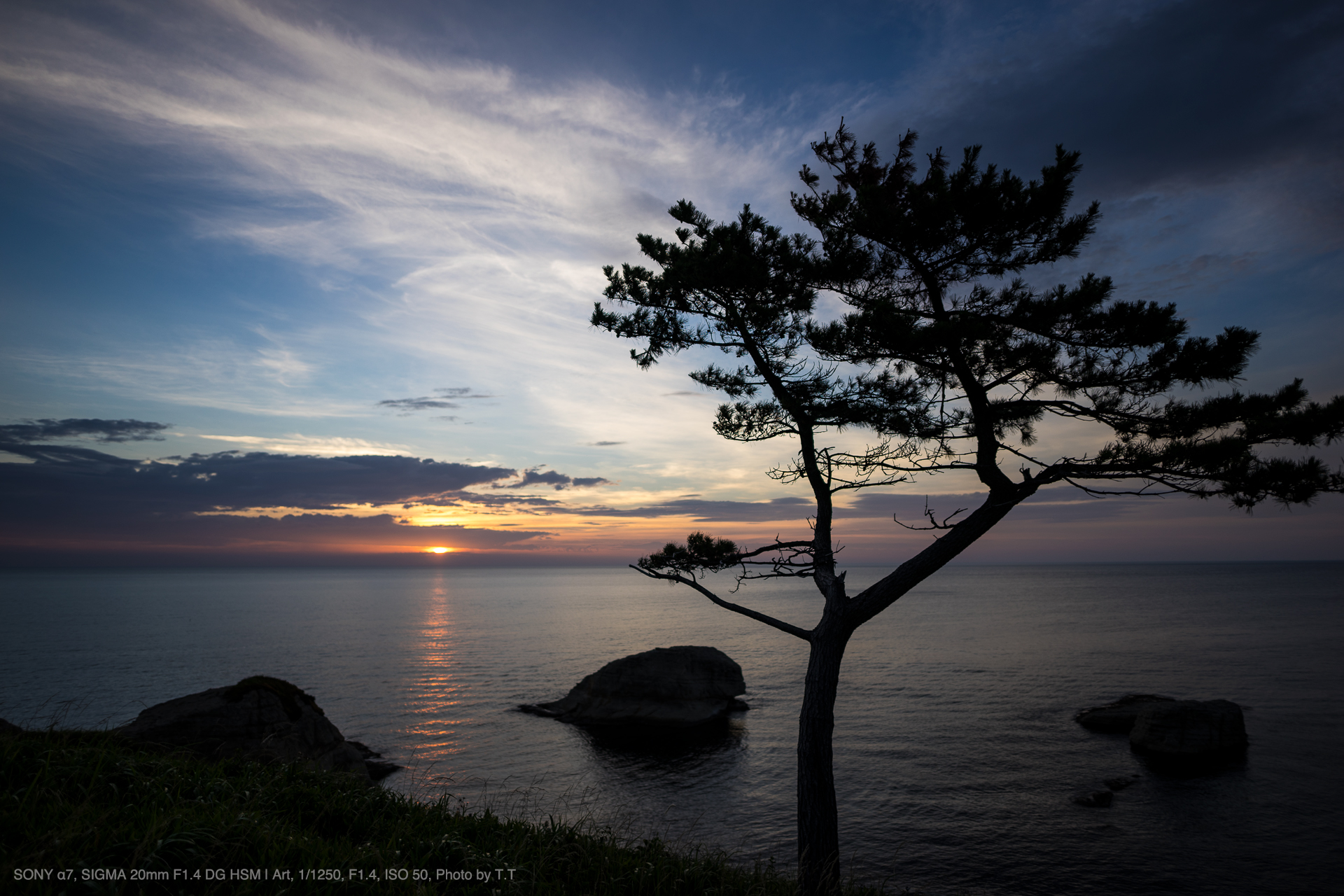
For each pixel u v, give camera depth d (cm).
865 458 1171
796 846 2561
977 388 1070
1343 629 9588
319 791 865
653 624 13112
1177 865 2397
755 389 1316
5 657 8269
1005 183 995
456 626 12875
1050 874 2344
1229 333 898
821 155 1159
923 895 2184
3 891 447
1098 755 3759
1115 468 993
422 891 595
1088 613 13200
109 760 752
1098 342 986
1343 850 2480
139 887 488
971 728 4381
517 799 2930
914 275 1131
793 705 5356
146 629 12062
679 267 1182
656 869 843
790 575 1209
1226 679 5828
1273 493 885
